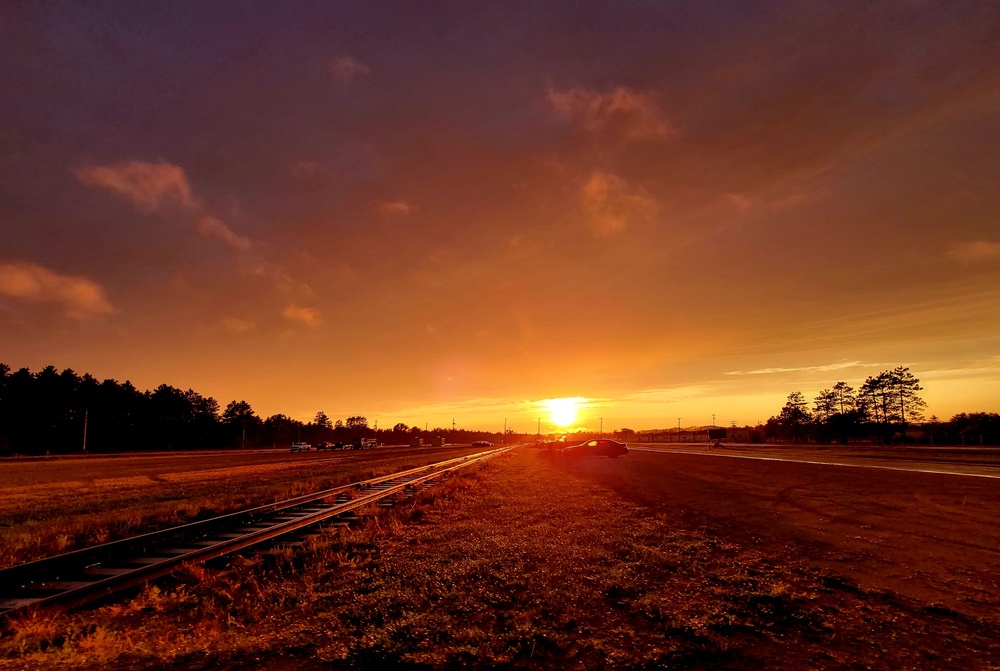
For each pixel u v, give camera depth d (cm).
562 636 575
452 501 1775
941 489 1873
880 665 507
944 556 924
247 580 841
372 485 2462
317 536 1184
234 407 13600
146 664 527
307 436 16475
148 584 830
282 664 521
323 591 768
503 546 1022
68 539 1325
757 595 707
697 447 7675
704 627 599
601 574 819
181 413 11438
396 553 1005
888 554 941
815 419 11906
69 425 9181
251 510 1481
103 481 3164
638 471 2964
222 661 529
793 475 2505
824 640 565
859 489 1902
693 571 834
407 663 517
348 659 529
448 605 683
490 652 534
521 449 8156
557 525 1262
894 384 10019
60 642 611
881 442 9756
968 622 614
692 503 1608
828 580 780
